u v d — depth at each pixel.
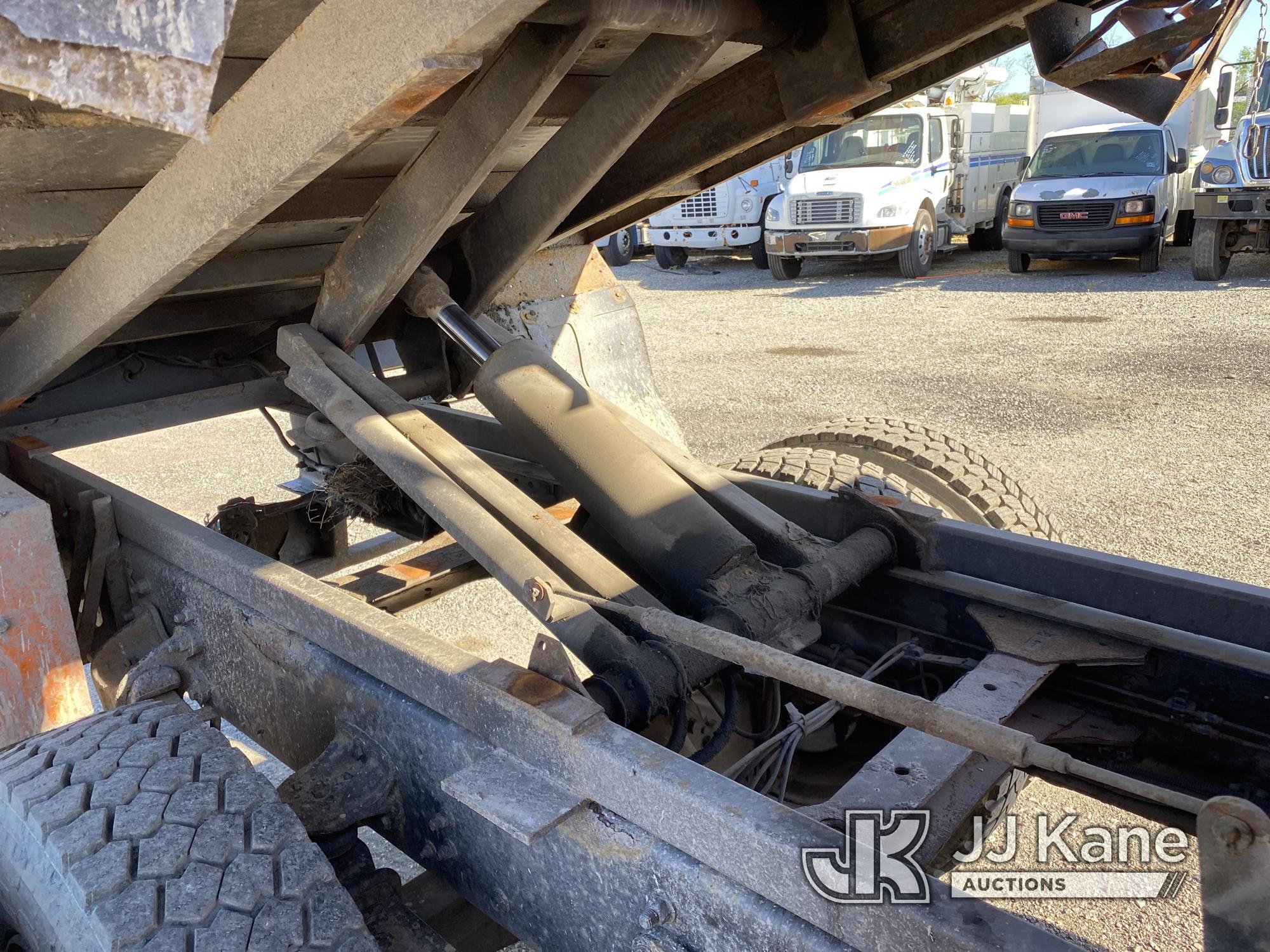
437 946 1.66
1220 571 4.27
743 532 2.29
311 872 1.55
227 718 2.39
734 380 8.62
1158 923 2.36
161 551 2.48
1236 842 0.93
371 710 1.88
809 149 14.81
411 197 2.20
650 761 1.42
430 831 1.80
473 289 2.85
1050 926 2.37
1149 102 2.35
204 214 1.76
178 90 0.93
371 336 3.51
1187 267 13.59
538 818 1.47
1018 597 2.14
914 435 3.21
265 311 3.49
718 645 1.51
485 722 1.64
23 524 2.09
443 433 2.39
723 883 1.33
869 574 2.35
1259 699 1.81
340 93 1.42
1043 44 2.23
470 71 1.33
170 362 3.49
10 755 1.85
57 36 0.87
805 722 1.89
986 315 11.02
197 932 1.44
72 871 1.53
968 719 1.21
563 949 1.58
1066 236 13.06
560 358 3.73
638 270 17.23
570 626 1.87
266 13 1.74
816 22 2.20
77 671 2.19
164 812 1.63
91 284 2.16
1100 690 2.02
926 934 1.14
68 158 2.03
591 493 2.26
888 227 13.61
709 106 2.57
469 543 2.06
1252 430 6.30
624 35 2.27
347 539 4.09
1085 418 6.76
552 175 2.45
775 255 14.46
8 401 2.68
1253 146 10.98
